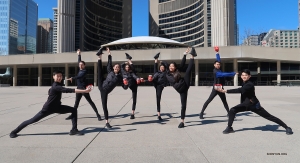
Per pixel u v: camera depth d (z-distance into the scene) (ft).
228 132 16.01
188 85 17.72
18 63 151.53
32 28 531.91
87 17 282.56
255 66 158.81
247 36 206.08
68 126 18.42
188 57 132.57
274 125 18.60
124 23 347.77
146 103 35.65
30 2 522.47
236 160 10.78
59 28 234.58
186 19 319.06
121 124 19.35
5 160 10.86
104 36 322.55
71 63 150.71
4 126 18.44
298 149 12.34
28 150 12.34
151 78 20.77
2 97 48.26
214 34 231.30
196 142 13.80
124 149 12.47
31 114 24.68
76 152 11.98
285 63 157.48
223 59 137.90
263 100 39.93
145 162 10.54
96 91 71.72
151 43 165.37
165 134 15.81
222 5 225.97
